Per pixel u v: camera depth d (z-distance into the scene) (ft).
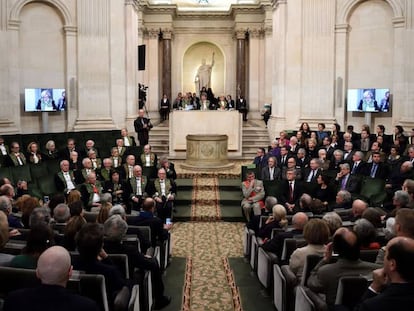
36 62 49.29
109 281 13.97
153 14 79.20
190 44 83.46
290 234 20.31
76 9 50.57
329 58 50.67
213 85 85.46
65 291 9.93
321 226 16.80
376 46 49.42
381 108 48.44
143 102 65.36
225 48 83.41
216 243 30.86
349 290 12.37
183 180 43.21
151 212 24.40
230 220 36.22
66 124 51.21
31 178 35.50
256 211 30.99
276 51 55.42
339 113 51.08
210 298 21.53
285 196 32.17
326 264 14.23
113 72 52.24
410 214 13.16
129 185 33.71
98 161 38.75
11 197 24.89
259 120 77.66
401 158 33.24
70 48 50.62
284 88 52.39
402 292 8.96
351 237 13.58
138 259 17.60
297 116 51.83
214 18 82.74
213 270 25.61
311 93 51.26
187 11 81.71
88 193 31.73
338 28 50.60
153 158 40.63
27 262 13.75
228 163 48.96
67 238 16.65
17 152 38.86
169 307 20.48
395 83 48.21
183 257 27.91
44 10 49.47
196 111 54.49
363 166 34.76
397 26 47.80
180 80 83.87
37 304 9.68
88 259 14.08
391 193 29.25
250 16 78.59
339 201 26.91
